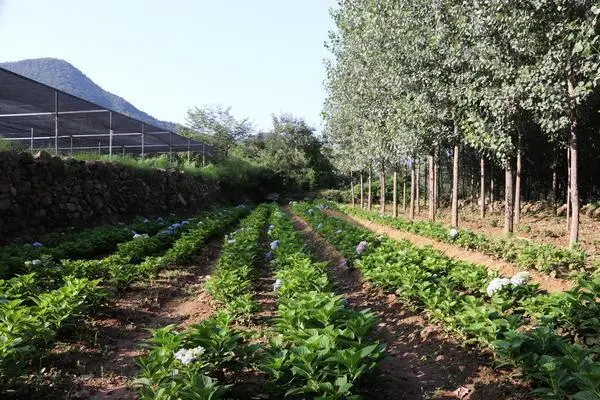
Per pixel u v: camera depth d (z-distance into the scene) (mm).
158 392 3598
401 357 5836
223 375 4520
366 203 50344
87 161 16859
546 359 3965
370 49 18734
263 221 21484
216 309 7793
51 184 14188
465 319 5527
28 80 14422
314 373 4043
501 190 30797
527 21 10258
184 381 3842
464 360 5285
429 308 6480
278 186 54156
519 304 6164
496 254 10758
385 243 11344
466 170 34062
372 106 21578
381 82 19125
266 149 60281
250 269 9250
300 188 55875
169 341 4395
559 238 14633
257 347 4562
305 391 3898
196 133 64125
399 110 17453
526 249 9625
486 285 7227
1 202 12078
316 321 5227
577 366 3842
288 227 16594
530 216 22625
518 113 13062
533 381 4355
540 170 27344
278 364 4160
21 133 26484
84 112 19641
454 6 12766
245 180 46250
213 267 12359
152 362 4129
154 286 9414
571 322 5184
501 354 4551
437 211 30453
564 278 8477
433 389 4855
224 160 44500
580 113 11914
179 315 7820
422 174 41750
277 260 10148
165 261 11031
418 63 15281
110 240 13172
